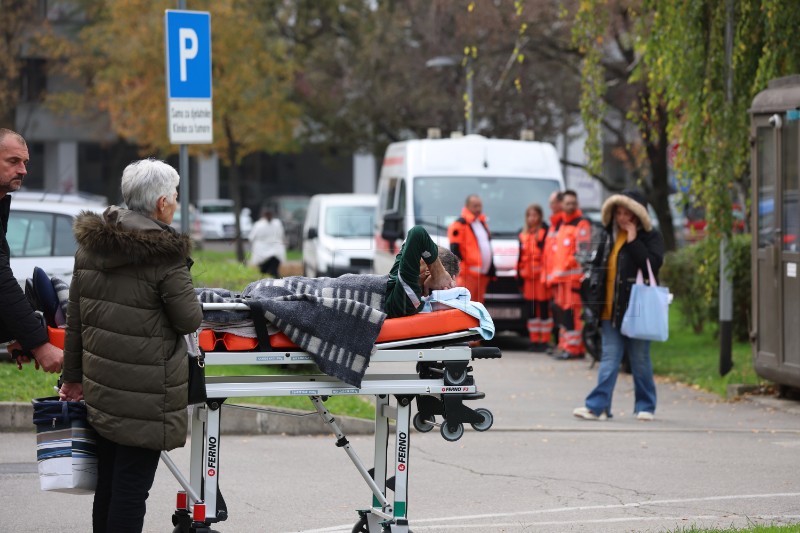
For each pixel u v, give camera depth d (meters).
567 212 42.59
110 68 98.06
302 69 109.50
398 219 45.94
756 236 33.09
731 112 36.06
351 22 114.12
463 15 73.44
